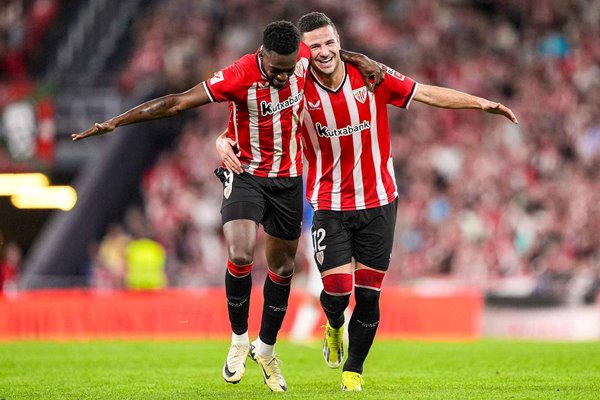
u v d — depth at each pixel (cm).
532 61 8125
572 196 6919
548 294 5206
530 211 6894
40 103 7319
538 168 7194
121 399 2350
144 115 2233
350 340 2430
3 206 8144
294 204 2367
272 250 2406
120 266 6606
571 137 7412
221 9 8538
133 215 7375
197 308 5138
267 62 2219
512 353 3756
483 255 6694
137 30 8819
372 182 2352
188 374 3042
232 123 2322
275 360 2488
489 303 5178
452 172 7306
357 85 2314
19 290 6391
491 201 6981
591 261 6588
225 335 5100
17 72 8825
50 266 6788
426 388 2544
